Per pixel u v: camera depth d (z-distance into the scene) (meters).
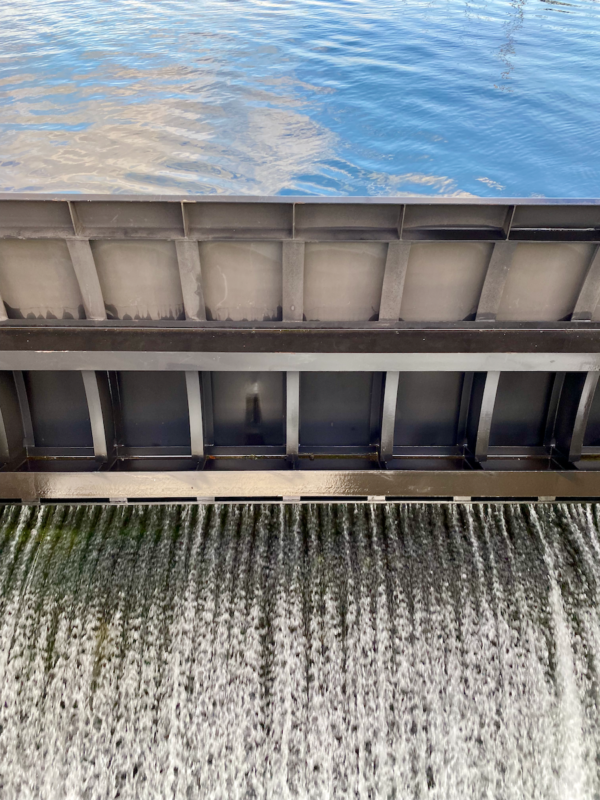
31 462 8.84
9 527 8.61
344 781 8.14
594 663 8.26
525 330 7.84
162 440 8.97
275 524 8.52
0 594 8.30
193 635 8.08
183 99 19.53
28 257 7.38
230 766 8.06
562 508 8.68
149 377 8.50
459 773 8.15
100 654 8.09
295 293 7.52
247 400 8.66
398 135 17.23
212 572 8.27
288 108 18.94
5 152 15.95
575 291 7.75
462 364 7.56
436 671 8.13
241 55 23.78
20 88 20.33
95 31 26.80
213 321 7.83
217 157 15.85
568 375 8.44
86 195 6.77
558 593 8.37
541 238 7.05
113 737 8.05
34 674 8.12
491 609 8.27
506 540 8.52
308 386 8.53
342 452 8.92
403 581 8.30
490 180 15.04
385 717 8.09
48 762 8.10
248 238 7.05
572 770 8.23
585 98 19.62
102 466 8.50
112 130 17.30
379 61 23.11
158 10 30.62
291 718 8.05
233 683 8.02
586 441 9.10
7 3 32.12
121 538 8.46
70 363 7.54
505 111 18.73
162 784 8.09
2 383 8.14
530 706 8.15
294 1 33.12
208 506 8.57
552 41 25.58
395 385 8.02
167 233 7.03
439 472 8.26
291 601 8.19
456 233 7.06
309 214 6.96
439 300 7.84
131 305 7.81
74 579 8.30
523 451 9.04
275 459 8.84
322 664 8.10
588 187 14.76
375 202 6.80
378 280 7.59
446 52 24.11
